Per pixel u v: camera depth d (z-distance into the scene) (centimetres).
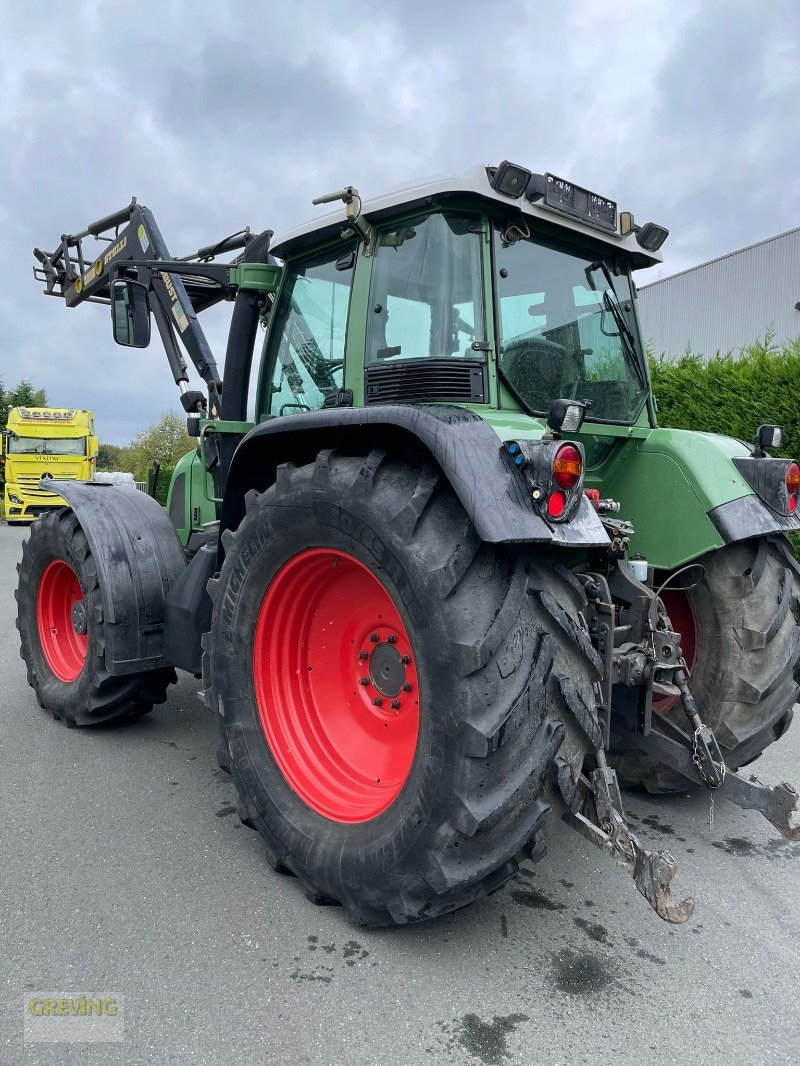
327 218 282
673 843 285
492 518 187
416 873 199
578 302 291
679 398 807
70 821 293
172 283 423
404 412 207
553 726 195
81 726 394
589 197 275
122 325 426
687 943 222
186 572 340
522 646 193
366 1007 192
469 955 214
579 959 213
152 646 356
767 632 277
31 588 420
